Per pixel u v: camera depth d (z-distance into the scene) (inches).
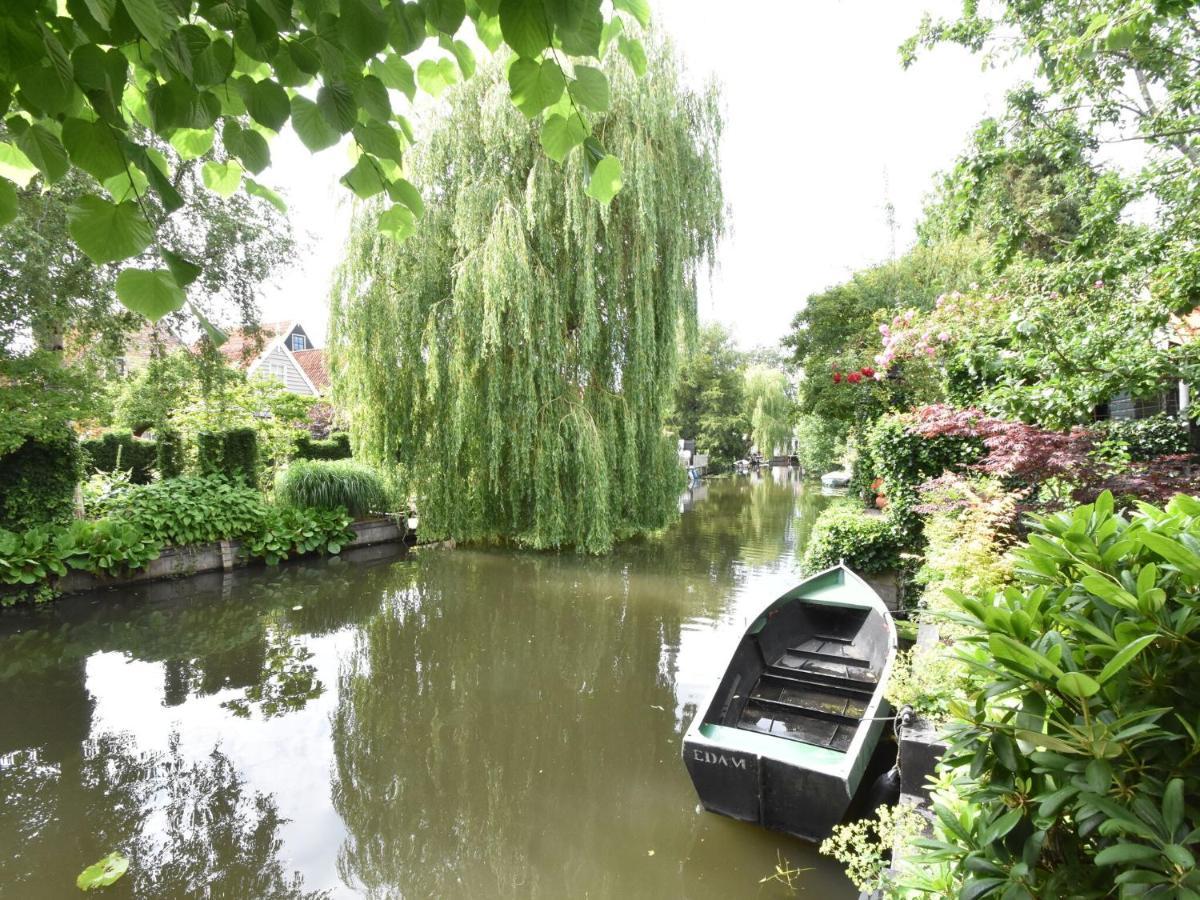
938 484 203.6
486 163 402.3
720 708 157.9
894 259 555.5
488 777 167.2
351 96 50.5
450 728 194.5
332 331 426.3
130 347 387.2
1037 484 181.5
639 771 169.2
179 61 41.7
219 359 391.2
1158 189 143.6
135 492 372.2
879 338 469.4
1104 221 149.9
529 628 291.4
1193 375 130.8
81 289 322.3
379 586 365.7
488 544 476.1
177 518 373.4
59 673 236.4
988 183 184.1
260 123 51.9
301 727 194.9
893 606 268.2
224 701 213.6
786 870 126.1
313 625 297.7
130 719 199.0
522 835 143.4
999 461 172.4
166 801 155.4
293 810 152.9
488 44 56.6
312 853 137.7
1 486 315.9
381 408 434.6
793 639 206.5
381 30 44.4
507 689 224.2
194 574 380.2
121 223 40.3
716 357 1465.3
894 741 162.7
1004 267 186.4
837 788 124.6
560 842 140.3
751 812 136.3
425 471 440.8
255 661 251.4
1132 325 143.3
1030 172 389.7
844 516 314.3
